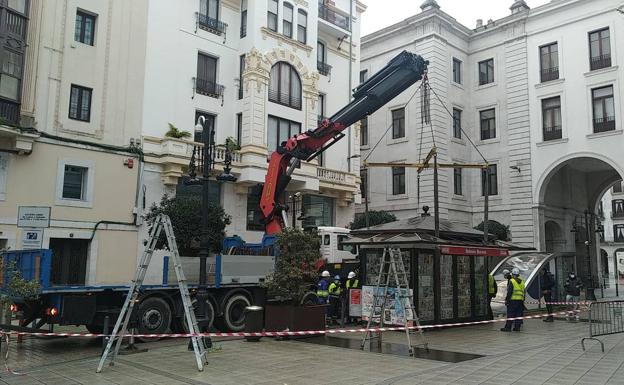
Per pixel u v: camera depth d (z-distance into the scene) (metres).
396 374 9.06
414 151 35.28
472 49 37.44
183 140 23.12
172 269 13.79
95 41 21.84
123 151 22.05
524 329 15.43
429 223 15.86
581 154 31.70
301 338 13.01
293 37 28.11
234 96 26.34
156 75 23.52
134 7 23.09
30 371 9.40
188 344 11.52
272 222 17.22
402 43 36.88
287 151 17.33
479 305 16.55
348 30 32.09
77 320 11.61
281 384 8.36
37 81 19.92
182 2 24.73
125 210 21.83
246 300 14.73
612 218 65.38
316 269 13.75
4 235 18.66
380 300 13.21
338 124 17.02
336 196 30.17
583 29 32.31
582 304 20.00
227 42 26.27
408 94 36.16
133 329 12.17
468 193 36.34
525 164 33.94
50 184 20.00
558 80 33.00
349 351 11.36
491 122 36.25
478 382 8.44
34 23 19.88
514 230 34.03
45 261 11.31
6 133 18.47
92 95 21.56
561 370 9.38
